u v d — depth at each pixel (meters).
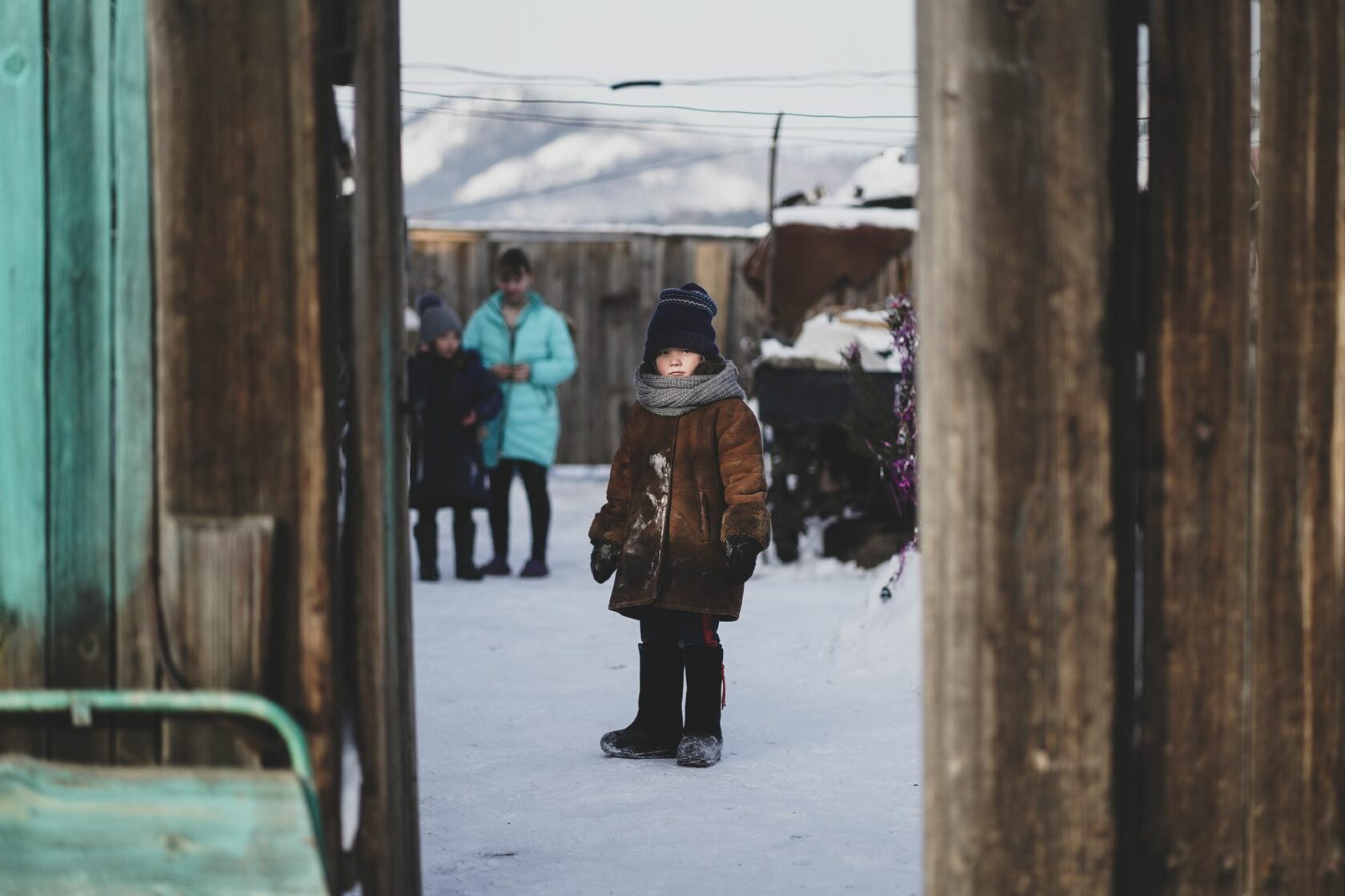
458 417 11.14
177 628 3.16
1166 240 3.16
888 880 4.25
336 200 3.63
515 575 11.78
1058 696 3.07
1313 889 3.26
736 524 5.61
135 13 3.18
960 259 3.02
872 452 10.16
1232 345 3.18
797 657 7.85
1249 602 3.23
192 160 3.14
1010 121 3.02
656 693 5.86
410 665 3.47
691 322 5.84
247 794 3.03
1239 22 3.16
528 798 5.22
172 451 3.17
